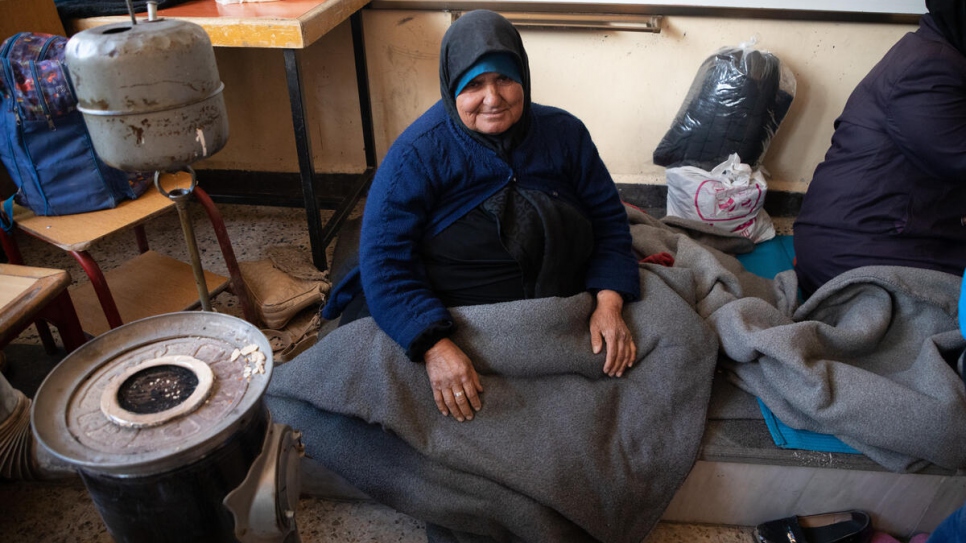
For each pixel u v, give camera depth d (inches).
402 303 52.0
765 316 60.7
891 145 66.9
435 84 95.2
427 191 53.6
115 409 35.4
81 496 58.6
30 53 58.5
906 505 55.1
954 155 61.8
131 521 36.3
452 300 57.1
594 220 61.6
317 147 102.3
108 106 34.6
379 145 102.1
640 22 87.1
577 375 55.8
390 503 51.8
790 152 97.7
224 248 67.5
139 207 65.7
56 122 59.6
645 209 103.7
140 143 35.9
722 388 59.4
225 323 41.9
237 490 36.6
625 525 50.6
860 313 61.4
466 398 51.6
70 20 71.0
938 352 54.9
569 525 50.1
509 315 53.7
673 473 52.0
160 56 33.9
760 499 56.2
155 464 33.0
